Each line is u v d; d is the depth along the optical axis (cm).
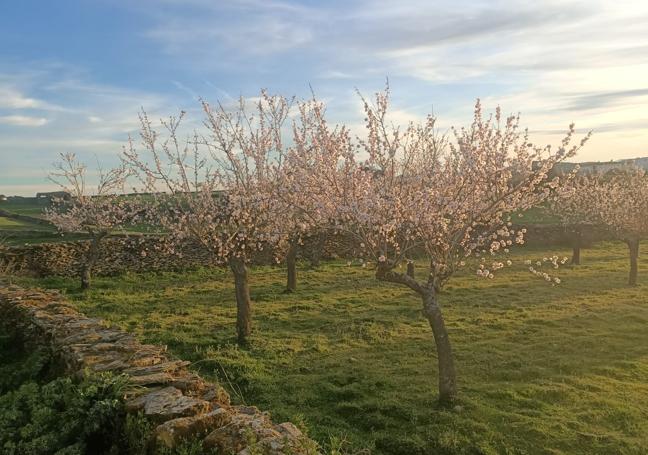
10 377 771
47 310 1008
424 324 1512
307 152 1223
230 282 2306
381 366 1152
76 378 616
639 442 789
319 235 2542
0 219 4647
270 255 2644
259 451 395
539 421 856
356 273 2483
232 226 1406
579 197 2698
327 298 1923
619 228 2138
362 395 975
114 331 817
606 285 2102
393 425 854
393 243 1036
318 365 1160
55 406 564
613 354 1210
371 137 1007
